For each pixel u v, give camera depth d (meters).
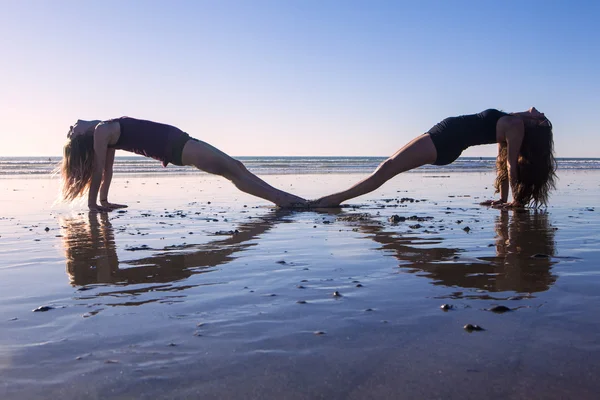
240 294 2.79
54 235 5.10
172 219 6.41
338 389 1.65
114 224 5.94
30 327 2.28
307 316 2.39
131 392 1.65
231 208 7.80
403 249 4.12
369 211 7.20
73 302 2.68
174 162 7.59
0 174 20.66
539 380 1.70
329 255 3.89
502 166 7.84
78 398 1.62
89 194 7.66
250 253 3.99
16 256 3.97
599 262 3.55
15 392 1.66
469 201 8.74
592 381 1.69
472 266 3.45
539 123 7.19
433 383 1.68
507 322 2.28
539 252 3.94
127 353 1.97
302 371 1.79
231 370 1.80
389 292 2.80
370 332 2.17
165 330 2.22
